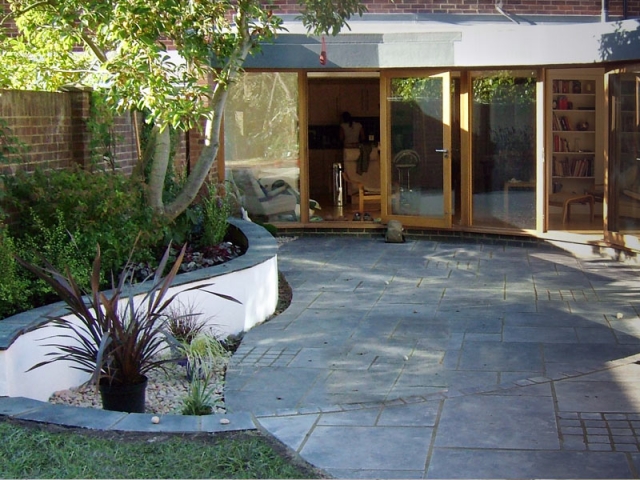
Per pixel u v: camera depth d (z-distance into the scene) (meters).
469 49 12.89
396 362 7.34
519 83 13.08
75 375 6.69
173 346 5.94
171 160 10.90
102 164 9.91
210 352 6.85
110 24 8.35
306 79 14.17
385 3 13.74
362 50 13.55
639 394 6.15
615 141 12.02
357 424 5.52
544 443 5.20
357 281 10.77
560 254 12.50
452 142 13.95
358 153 15.66
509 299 9.69
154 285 6.10
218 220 10.61
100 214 8.19
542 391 6.26
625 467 4.82
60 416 5.21
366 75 16.66
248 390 6.66
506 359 7.35
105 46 9.39
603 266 11.56
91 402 6.34
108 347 5.71
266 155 14.34
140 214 8.88
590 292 9.98
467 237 13.72
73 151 9.48
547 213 13.12
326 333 8.30
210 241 10.46
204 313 7.99
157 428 5.08
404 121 13.94
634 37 11.16
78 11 8.81
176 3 8.46
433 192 13.80
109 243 8.09
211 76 13.29
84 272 7.57
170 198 10.53
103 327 5.75
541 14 13.93
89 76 9.88
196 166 9.74
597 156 14.20
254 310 8.71
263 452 4.84
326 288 10.39
